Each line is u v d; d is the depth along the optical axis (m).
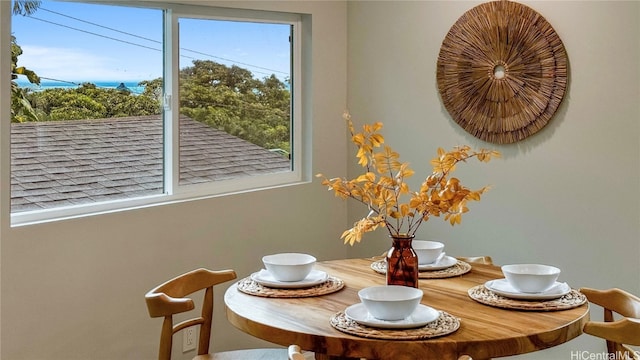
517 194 3.33
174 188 3.23
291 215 3.70
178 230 3.10
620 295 2.25
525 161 3.29
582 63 3.06
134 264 2.91
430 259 2.58
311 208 3.82
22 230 2.48
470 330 1.85
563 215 3.17
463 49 3.45
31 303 2.53
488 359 1.87
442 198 2.21
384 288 2.06
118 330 2.86
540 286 2.15
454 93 3.50
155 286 3.01
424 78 3.65
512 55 3.28
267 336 1.92
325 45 3.85
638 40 2.89
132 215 2.89
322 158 3.88
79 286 2.70
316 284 2.31
